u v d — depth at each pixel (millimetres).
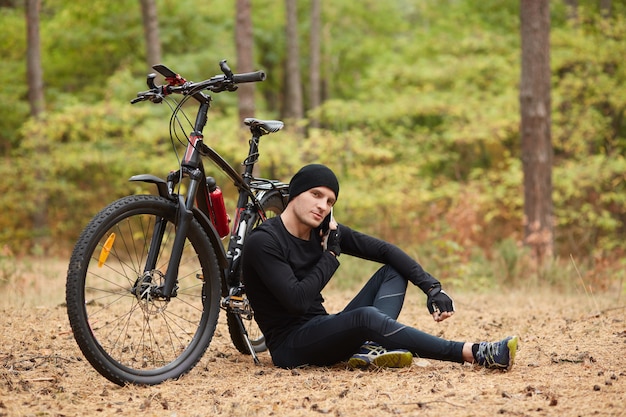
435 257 9750
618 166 15445
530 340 4676
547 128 12102
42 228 17797
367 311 3740
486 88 18312
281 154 14375
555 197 15625
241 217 4375
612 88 17094
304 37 28609
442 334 5145
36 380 3666
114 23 22172
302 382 3594
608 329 4887
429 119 19312
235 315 4297
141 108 16078
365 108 17016
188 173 3822
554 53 17344
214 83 3896
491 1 21703
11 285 8102
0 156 21156
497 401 3119
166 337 4953
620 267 10812
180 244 3660
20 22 21781
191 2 23047
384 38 28297
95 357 3414
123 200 3535
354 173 15047
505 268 9625
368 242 4109
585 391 3244
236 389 3512
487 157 18969
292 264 3863
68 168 17328
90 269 10766
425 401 3146
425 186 15461
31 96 17578
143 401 3309
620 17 17656
